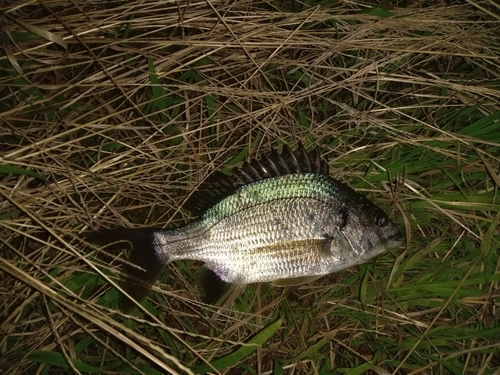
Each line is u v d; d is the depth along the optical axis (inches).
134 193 16.9
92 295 16.0
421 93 19.6
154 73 17.1
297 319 16.3
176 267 16.6
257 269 14.7
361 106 19.1
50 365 16.3
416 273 16.9
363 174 17.5
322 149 17.9
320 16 19.0
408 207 17.1
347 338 16.4
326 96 19.4
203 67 18.7
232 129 17.4
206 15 19.1
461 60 20.7
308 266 14.6
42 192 16.0
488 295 15.8
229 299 15.0
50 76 19.2
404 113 18.3
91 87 17.5
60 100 17.7
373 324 16.4
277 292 16.8
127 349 15.5
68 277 15.8
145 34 18.0
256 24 18.8
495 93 17.8
